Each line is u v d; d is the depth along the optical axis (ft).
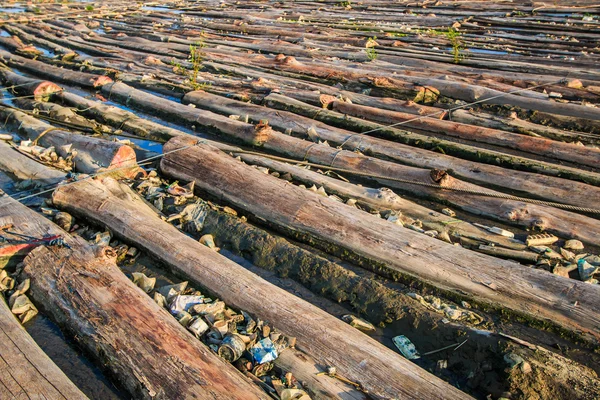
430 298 16.17
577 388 12.32
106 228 19.36
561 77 37.17
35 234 17.85
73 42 54.85
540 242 19.03
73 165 25.03
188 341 13.52
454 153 26.68
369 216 18.93
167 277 17.39
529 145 27.02
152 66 44.50
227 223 19.74
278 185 20.80
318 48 49.16
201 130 31.14
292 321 14.40
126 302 14.73
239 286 15.72
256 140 27.81
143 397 12.50
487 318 15.53
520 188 22.72
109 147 24.18
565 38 50.80
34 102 33.81
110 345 13.67
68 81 41.27
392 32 56.75
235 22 64.75
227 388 12.11
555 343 14.58
